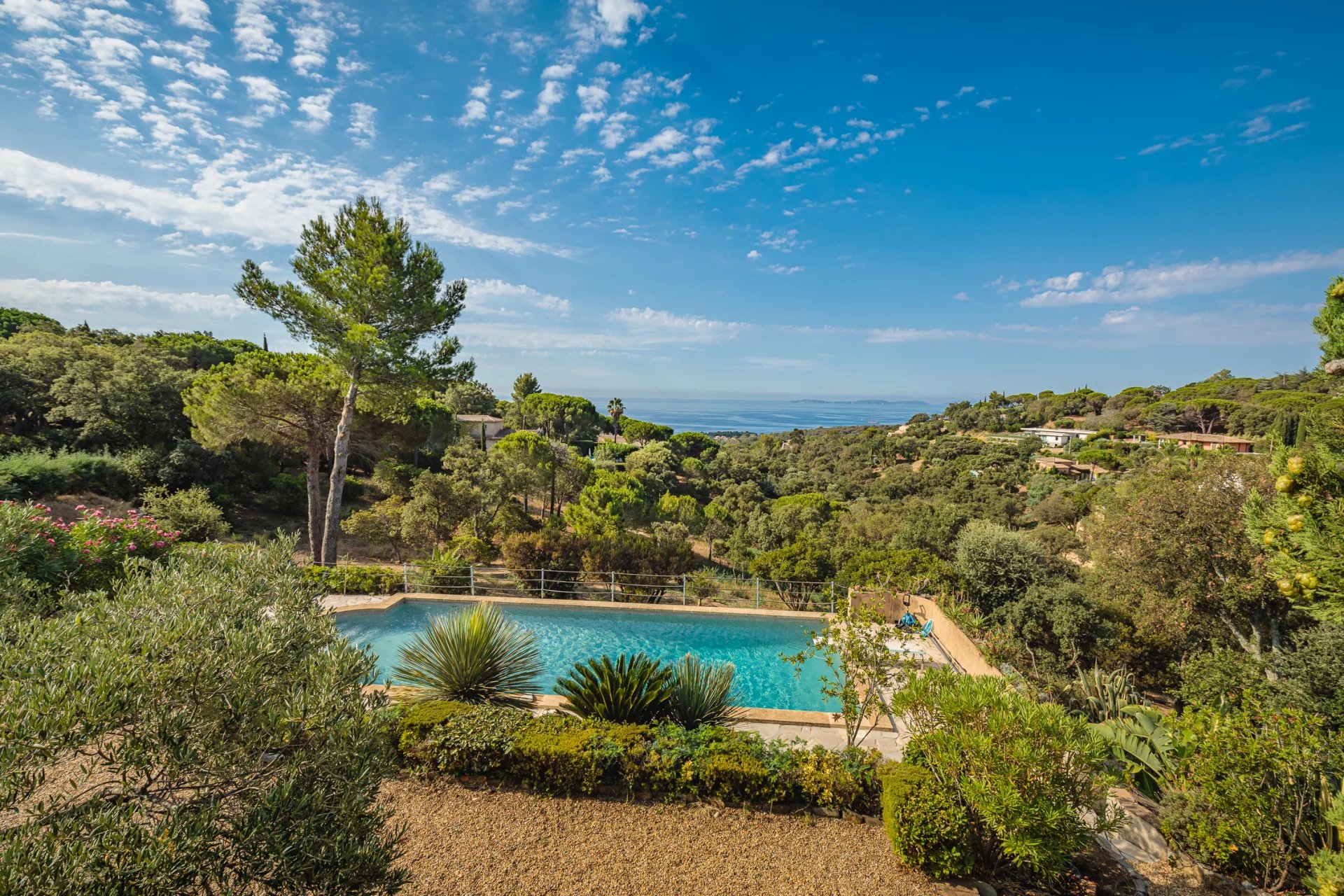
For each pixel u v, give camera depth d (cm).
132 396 2342
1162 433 7175
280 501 2486
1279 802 481
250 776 286
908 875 480
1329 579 424
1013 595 1630
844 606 1315
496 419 5644
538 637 1229
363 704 321
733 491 4859
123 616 288
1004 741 440
